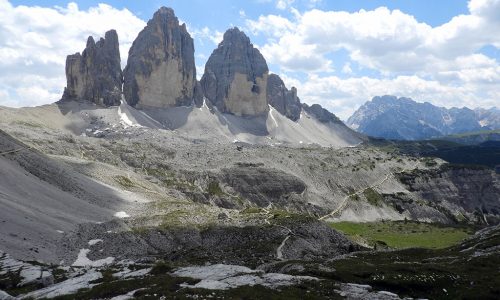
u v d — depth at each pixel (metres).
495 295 54.94
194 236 128.50
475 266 70.62
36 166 152.50
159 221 139.25
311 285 51.75
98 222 130.38
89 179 175.25
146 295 46.94
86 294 51.47
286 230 131.62
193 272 59.44
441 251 96.38
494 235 102.44
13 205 107.94
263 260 101.75
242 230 131.38
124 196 171.38
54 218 117.50
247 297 45.75
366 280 63.00
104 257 103.88
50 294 53.25
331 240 135.38
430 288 60.06
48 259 90.25
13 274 66.81
